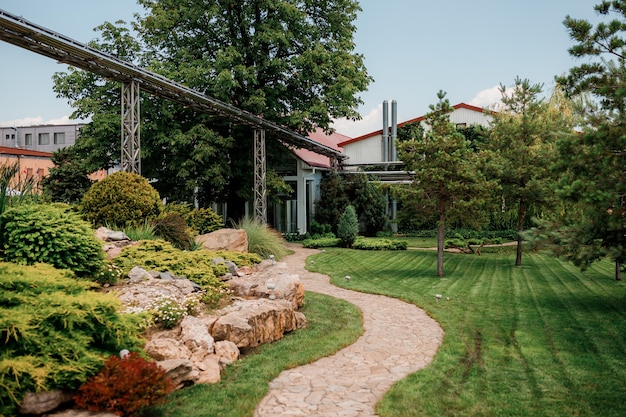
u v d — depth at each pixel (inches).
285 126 939.3
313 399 223.3
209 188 966.4
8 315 183.2
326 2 950.4
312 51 852.6
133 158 566.6
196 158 790.5
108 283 324.5
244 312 297.0
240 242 583.8
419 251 879.7
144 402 180.5
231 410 203.2
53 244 295.3
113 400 176.6
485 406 216.8
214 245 568.7
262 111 882.8
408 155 615.2
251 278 405.1
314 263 694.5
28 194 389.7
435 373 258.4
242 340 278.7
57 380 177.0
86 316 205.0
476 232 1116.5
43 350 183.9
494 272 645.9
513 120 705.0
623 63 325.7
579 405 218.4
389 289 509.0
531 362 279.4
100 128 761.0
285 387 237.9
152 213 525.3
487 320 381.1
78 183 1166.3
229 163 907.4
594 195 302.7
